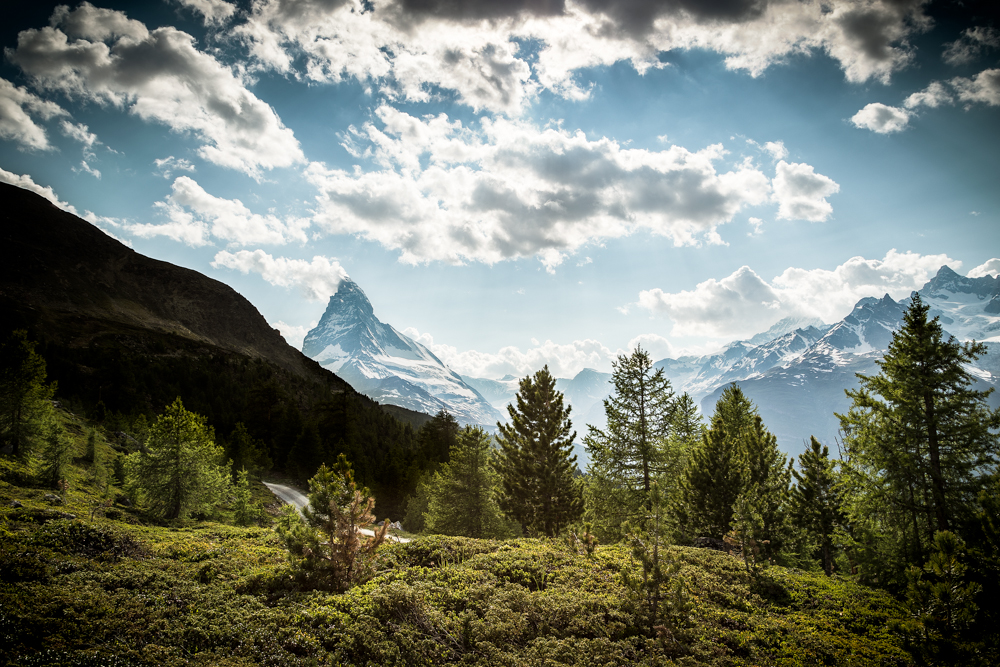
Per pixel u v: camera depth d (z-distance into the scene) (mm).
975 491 25031
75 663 10430
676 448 42250
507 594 17719
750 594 20375
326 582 18656
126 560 18812
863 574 26484
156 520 33906
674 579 17953
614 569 21797
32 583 14141
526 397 42562
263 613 15141
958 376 26406
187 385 93625
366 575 19562
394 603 16219
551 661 13703
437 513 44688
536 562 21844
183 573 18469
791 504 31781
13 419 38375
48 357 85375
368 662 13031
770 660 14820
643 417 41719
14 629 11188
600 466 42406
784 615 18922
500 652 14156
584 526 25328
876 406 28844
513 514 41469
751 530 23375
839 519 30031
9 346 39812
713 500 34906
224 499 42969
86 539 19531
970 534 24375
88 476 40938
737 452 37688
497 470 43781
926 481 26812
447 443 79812
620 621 16484
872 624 18297
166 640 12625
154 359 105812
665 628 15750
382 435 104562
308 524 19969
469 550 23656
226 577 18969
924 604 17438
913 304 28734
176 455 37625
